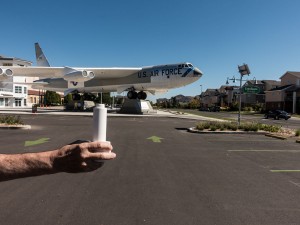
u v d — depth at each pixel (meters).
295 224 4.14
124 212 4.42
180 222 4.09
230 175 7.05
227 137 15.70
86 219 4.11
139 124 23.34
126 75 39.41
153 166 7.81
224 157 9.55
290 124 30.84
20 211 4.38
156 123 24.80
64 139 13.03
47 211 4.40
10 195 5.14
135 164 8.02
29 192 5.32
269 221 4.22
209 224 4.05
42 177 6.34
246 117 45.47
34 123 22.09
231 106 77.25
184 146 11.88
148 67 37.44
